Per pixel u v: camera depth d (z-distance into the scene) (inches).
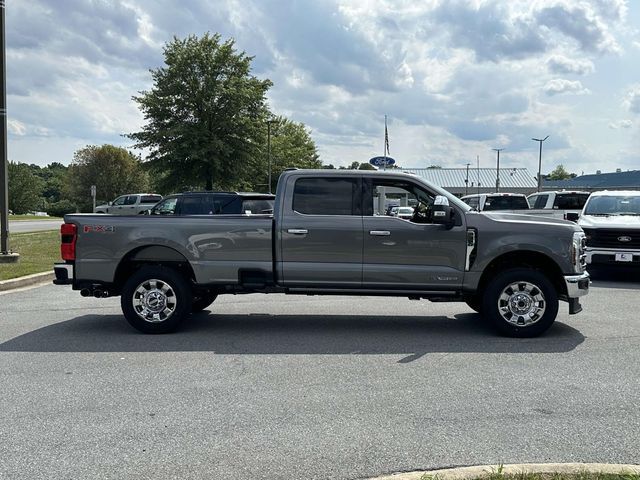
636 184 3117.6
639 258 470.6
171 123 1446.9
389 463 147.6
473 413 182.5
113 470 143.8
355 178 294.2
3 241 565.9
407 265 288.5
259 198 613.0
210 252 292.7
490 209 834.2
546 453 153.7
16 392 201.6
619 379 218.7
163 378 218.5
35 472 142.6
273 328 308.0
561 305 378.9
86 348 264.2
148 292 292.8
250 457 151.0
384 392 202.5
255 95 1476.4
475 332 299.4
